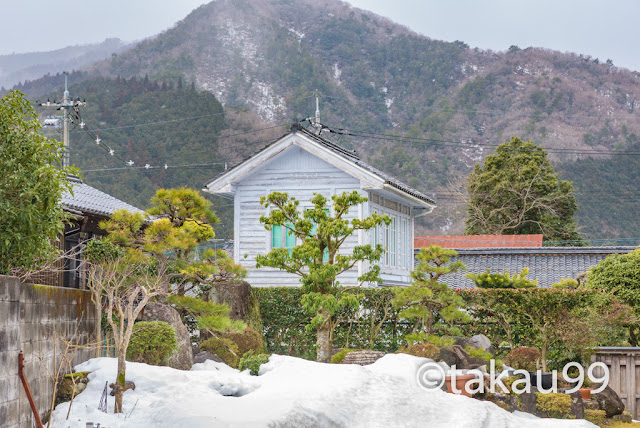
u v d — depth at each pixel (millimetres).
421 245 37906
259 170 24688
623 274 20625
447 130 115000
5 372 9695
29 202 11258
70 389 12602
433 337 17609
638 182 89250
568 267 31625
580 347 17719
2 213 10977
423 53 150375
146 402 12578
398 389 14508
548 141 120375
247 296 20109
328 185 24016
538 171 50438
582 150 102500
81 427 11359
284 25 167875
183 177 73875
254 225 24562
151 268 18734
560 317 18578
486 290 19453
